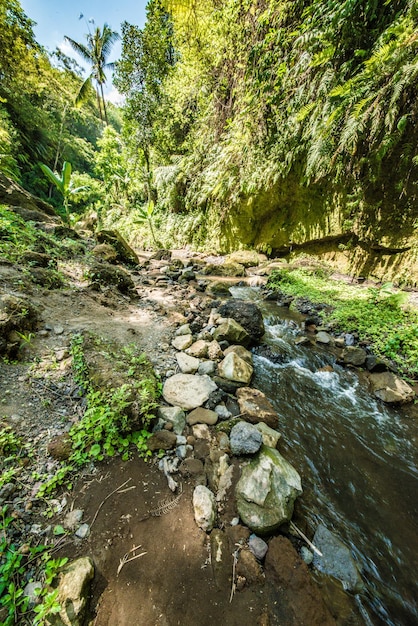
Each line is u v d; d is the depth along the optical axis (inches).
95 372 87.7
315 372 132.5
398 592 55.6
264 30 241.4
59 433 71.7
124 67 451.5
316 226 287.7
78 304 137.5
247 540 58.4
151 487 66.3
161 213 510.0
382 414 107.1
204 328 154.5
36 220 237.8
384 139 179.3
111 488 64.2
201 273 303.6
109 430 73.2
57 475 62.2
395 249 226.2
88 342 102.3
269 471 68.2
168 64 464.1
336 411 107.3
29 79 622.8
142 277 249.3
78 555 51.3
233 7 251.8
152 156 544.7
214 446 79.6
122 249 270.5
